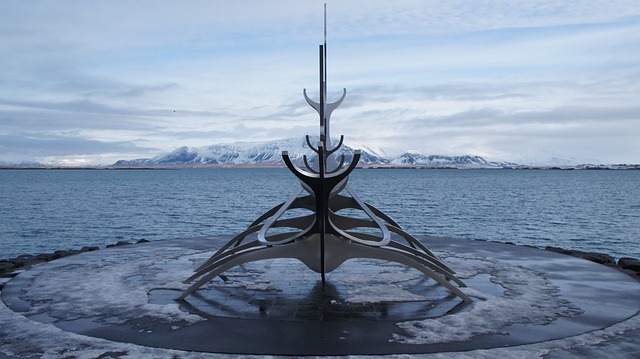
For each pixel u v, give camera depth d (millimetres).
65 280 15844
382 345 10125
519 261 19172
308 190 15414
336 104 17141
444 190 109750
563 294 14062
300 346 10070
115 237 40438
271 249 13688
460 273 16891
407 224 47688
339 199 16328
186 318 11844
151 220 52094
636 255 32062
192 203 74625
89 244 37250
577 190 109375
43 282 15562
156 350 9859
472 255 20516
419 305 12977
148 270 17484
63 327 11203
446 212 59406
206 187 127500
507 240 37812
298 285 15195
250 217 54969
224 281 15734
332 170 16156
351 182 161625
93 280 15852
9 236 41062
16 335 10695
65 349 9922
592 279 15984
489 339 10453
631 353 9680
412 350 9875
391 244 15406
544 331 10938
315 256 13625
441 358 9492
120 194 97000
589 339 10445
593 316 12000
